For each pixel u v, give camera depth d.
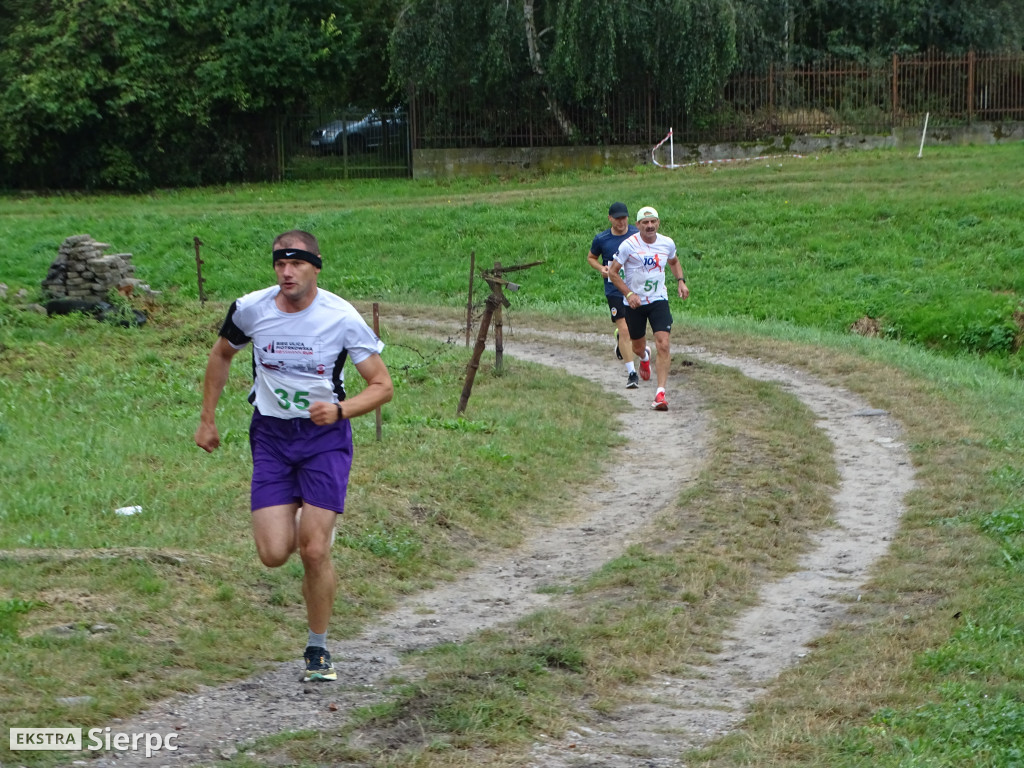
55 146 31.61
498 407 10.83
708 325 16.61
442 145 31.05
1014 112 30.97
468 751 4.14
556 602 6.36
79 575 5.77
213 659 5.00
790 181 26.27
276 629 5.54
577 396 11.57
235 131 32.62
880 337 18.50
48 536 6.66
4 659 4.66
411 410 10.38
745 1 30.70
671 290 21.09
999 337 17.83
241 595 5.86
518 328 16.56
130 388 11.60
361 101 34.91
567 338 15.59
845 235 22.66
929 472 9.00
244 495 7.70
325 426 4.73
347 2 33.75
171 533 6.79
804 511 8.19
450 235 24.17
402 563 6.87
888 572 6.77
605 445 10.00
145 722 4.28
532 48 29.67
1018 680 4.90
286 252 4.61
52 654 4.75
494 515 7.95
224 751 4.05
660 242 11.26
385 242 24.11
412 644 5.58
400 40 29.81
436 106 30.80
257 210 27.14
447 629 5.88
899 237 22.31
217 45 31.66
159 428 9.82
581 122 31.05
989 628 5.59
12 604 5.24
